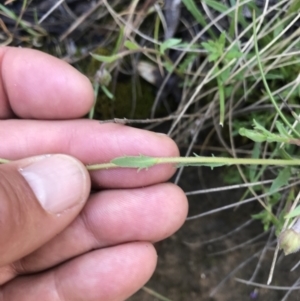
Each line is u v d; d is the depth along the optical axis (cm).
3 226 8
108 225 10
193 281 13
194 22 12
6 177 9
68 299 11
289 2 11
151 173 10
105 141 10
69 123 11
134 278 10
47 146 11
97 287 10
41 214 9
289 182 12
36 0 12
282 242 9
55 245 11
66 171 9
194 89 12
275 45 11
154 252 11
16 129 11
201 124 12
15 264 11
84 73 12
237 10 11
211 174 13
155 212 10
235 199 13
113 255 10
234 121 12
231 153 12
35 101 11
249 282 12
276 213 13
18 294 11
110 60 11
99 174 10
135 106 13
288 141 9
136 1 12
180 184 13
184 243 14
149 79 12
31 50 11
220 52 11
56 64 11
